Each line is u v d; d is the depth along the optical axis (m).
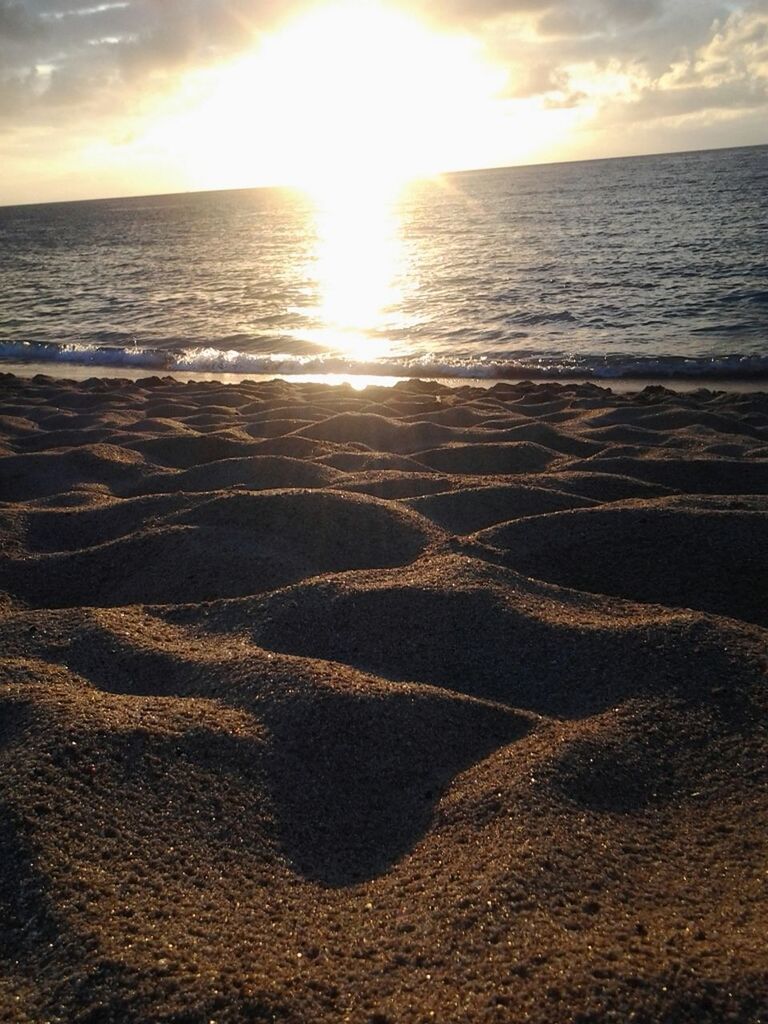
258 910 0.57
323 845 0.65
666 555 1.15
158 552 1.22
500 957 0.51
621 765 0.72
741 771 0.72
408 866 0.62
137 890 0.57
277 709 0.78
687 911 0.55
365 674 0.87
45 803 0.64
